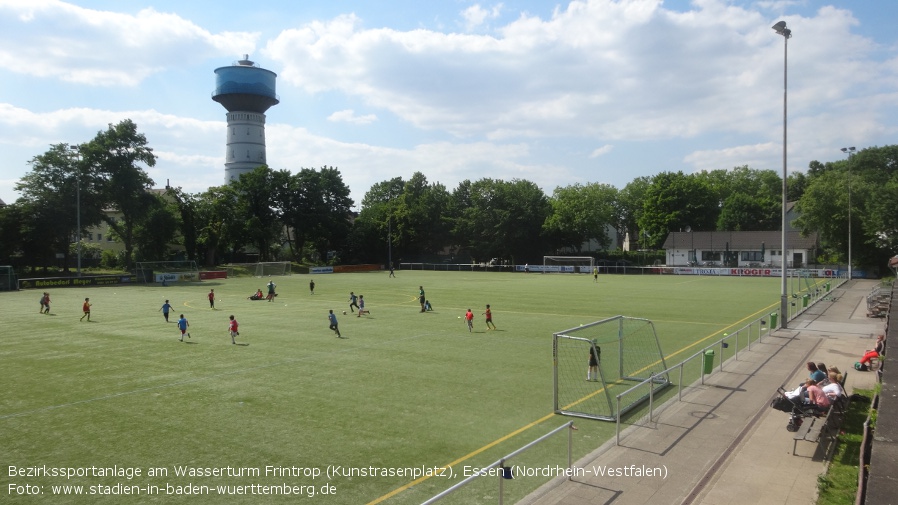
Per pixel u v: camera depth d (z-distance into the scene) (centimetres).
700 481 1091
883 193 6494
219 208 9081
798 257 8581
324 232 10031
